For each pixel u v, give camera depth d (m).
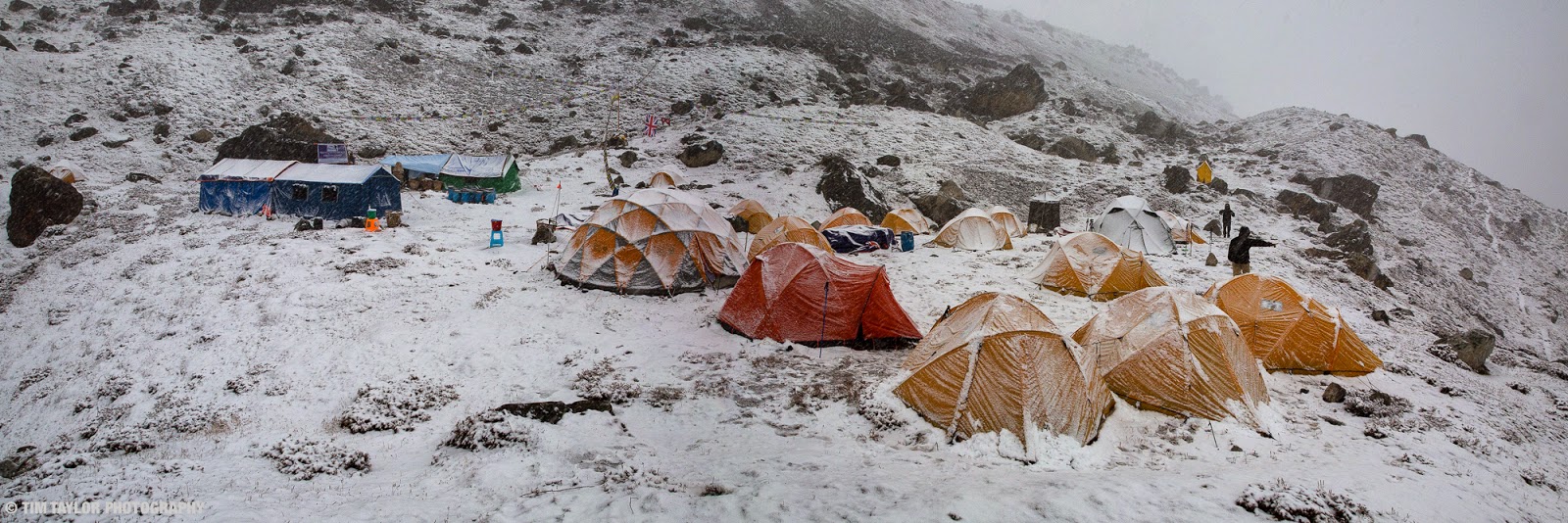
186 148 38.38
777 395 11.16
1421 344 15.39
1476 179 53.19
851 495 7.39
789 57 67.81
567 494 7.55
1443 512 7.06
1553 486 8.57
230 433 10.15
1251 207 39.25
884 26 92.44
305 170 26.88
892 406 10.20
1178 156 53.09
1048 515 6.71
